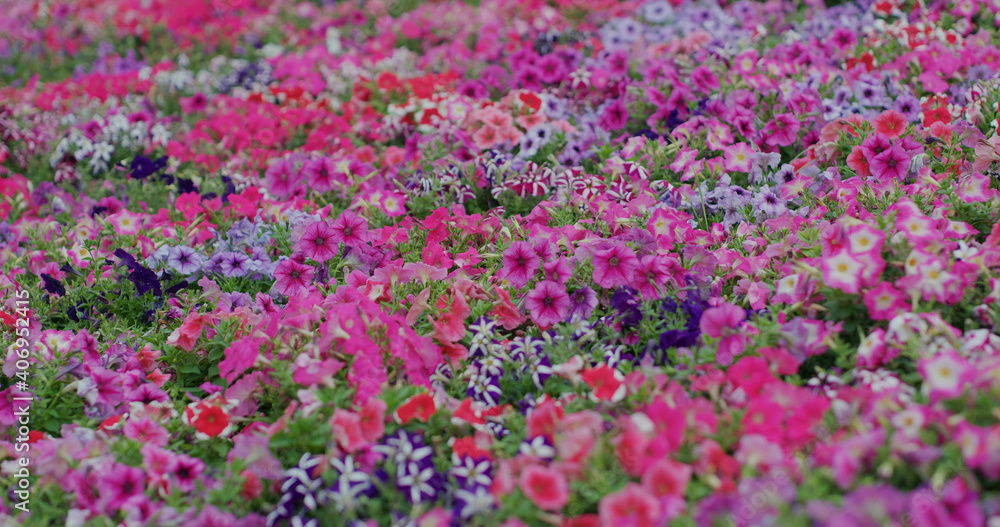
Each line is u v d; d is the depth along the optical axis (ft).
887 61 12.35
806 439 9.01
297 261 10.66
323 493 9.09
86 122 13.60
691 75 12.08
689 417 9.07
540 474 8.92
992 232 9.66
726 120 11.61
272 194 12.05
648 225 10.38
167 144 12.96
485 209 11.66
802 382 9.46
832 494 8.77
